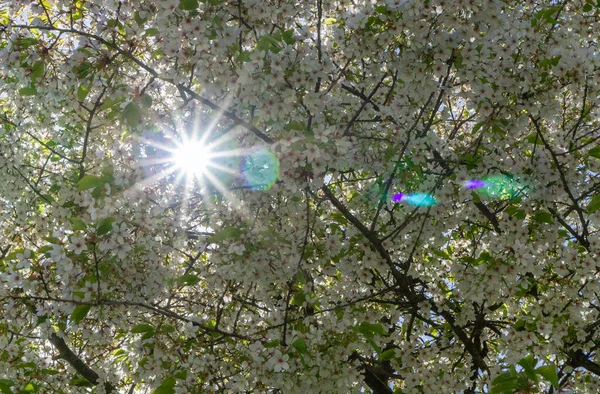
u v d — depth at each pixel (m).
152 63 4.59
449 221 5.65
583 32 5.55
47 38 5.27
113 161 5.00
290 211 5.35
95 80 4.52
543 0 5.84
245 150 4.96
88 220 4.94
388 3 4.29
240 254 4.67
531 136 5.66
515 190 5.58
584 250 5.60
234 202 5.07
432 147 5.38
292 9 4.54
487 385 5.64
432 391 5.74
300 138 4.16
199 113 5.07
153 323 5.29
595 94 5.41
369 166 5.12
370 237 5.31
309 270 5.61
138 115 4.45
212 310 5.89
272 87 4.25
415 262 5.94
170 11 4.02
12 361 5.85
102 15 4.64
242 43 4.73
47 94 5.36
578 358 6.12
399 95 5.02
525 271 5.02
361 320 5.63
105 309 4.94
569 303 5.45
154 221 4.64
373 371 5.93
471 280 5.20
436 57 4.48
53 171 6.84
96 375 6.70
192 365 4.64
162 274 5.07
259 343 4.52
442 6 4.27
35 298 4.39
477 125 5.11
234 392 4.77
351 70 5.68
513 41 4.73
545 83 4.90
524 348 5.29
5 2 4.62
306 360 4.60
